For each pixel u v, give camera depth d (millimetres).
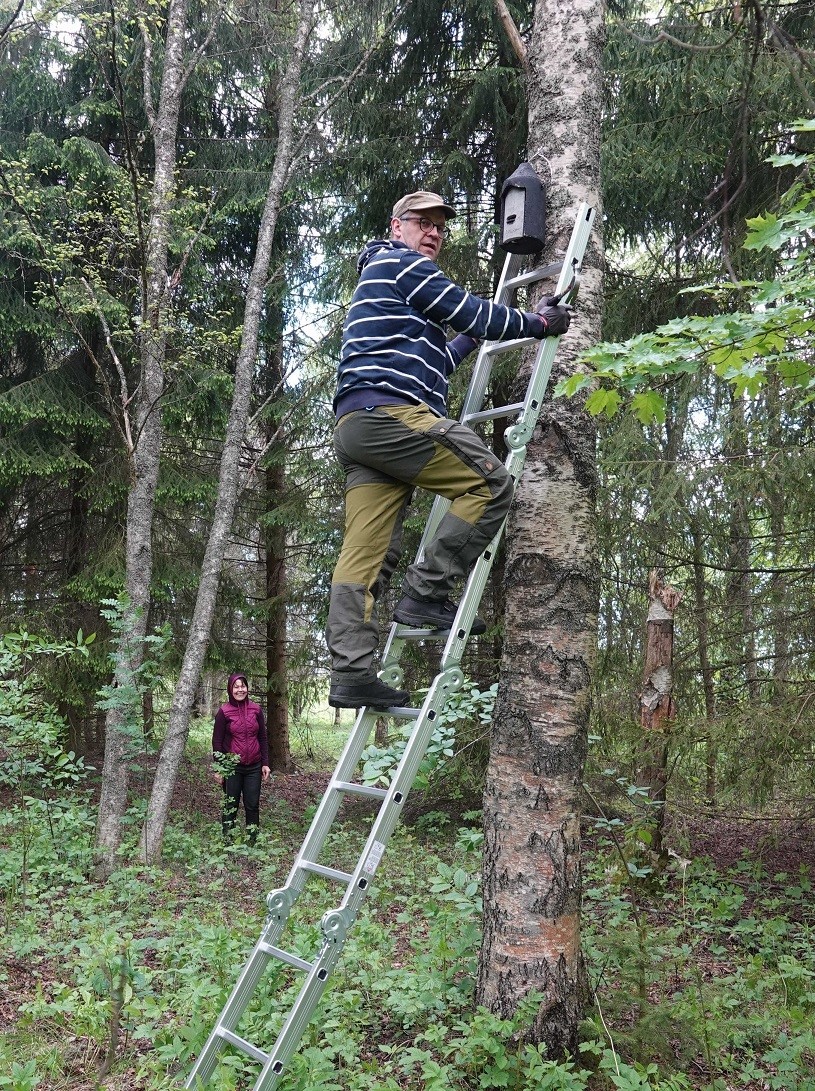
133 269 9617
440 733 4664
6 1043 3648
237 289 11688
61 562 11273
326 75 9773
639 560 8141
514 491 3477
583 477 3754
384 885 6309
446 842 8406
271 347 12156
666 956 4688
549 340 3430
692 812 6656
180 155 11492
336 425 3281
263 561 13242
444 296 3098
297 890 3293
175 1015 4027
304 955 4266
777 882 7004
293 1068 3199
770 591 7348
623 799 6719
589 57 3857
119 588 9992
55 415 9789
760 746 6270
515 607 3754
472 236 8984
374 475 3279
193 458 12047
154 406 7555
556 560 3693
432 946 4410
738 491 7137
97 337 10523
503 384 8961
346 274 9617
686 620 8203
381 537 3297
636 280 8289
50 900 5930
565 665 3648
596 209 3832
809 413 7207
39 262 7715
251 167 11492
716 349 3191
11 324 9703
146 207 9016
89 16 7441
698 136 7578
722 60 7027
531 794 3613
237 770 8688
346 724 25031
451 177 9250
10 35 9242
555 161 3828
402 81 9555
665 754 6598
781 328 3123
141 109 10773
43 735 6340
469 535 3133
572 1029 3531
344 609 3244
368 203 9750
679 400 7391
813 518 7293
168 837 8016
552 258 3787
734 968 4934
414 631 3480
